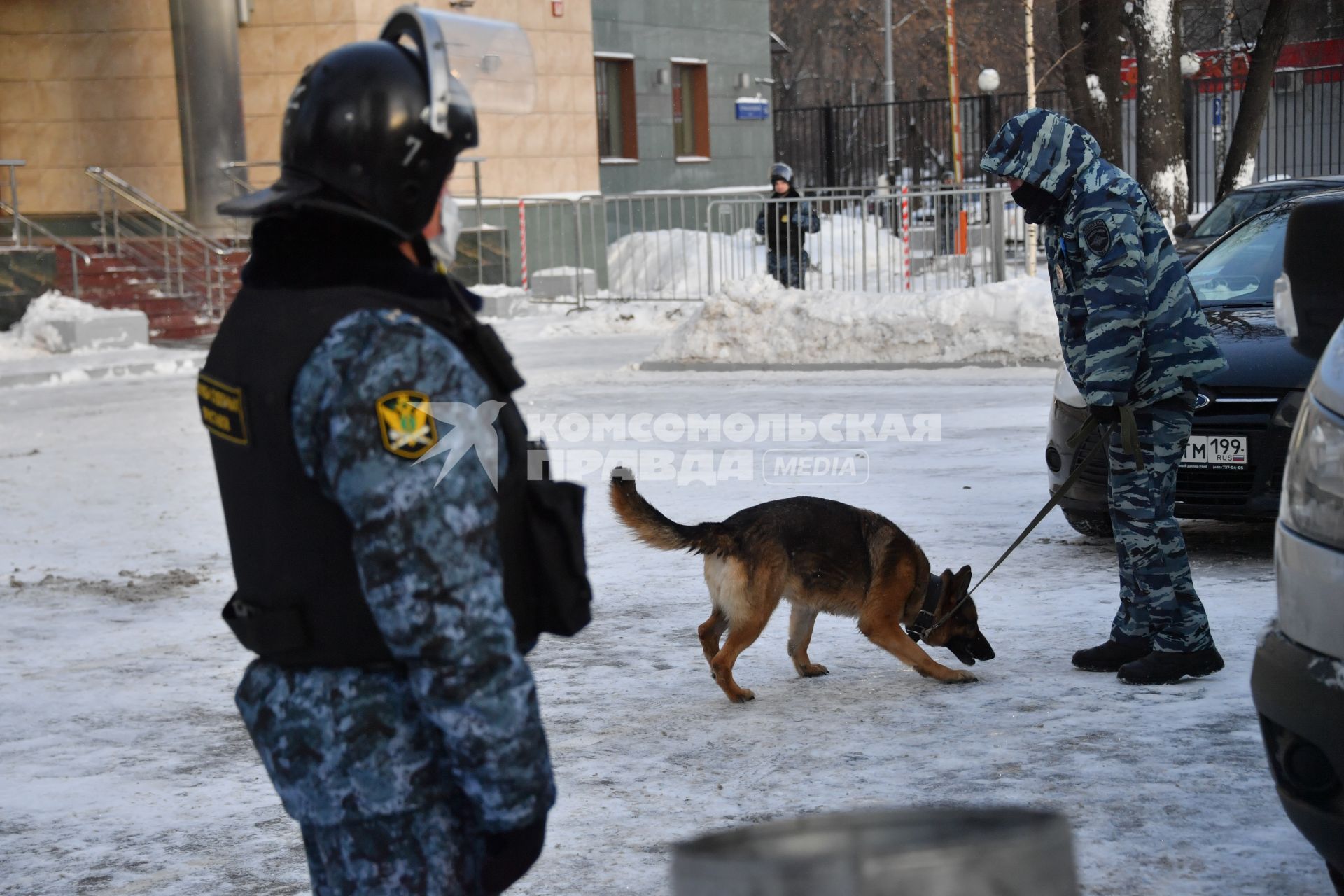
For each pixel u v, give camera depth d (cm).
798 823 134
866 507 871
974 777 428
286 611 200
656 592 707
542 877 369
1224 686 507
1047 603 645
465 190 2514
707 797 424
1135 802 399
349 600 197
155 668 602
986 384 1392
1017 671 545
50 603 720
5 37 2316
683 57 2994
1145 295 495
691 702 527
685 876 129
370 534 185
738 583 519
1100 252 493
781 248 2102
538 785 192
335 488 188
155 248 2238
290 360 193
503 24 243
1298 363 661
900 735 475
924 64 5053
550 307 2456
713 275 2400
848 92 5075
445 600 185
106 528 912
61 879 384
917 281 2119
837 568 529
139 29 2312
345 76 202
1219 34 3170
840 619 663
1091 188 498
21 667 607
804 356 1581
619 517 508
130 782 463
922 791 418
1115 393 496
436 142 204
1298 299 362
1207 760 431
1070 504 738
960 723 484
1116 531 524
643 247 2541
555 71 2642
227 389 201
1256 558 712
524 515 211
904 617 545
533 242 2594
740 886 124
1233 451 663
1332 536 285
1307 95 3192
